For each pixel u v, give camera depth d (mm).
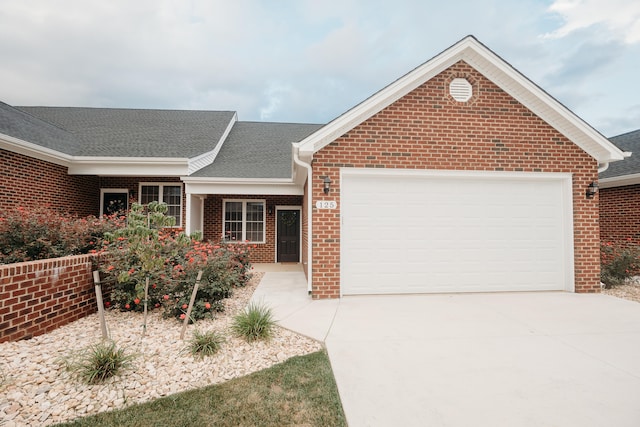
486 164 6742
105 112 14516
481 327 4664
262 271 10281
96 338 3939
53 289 4262
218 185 10062
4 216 5621
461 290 6770
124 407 2623
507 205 6902
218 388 2949
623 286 7391
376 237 6641
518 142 6812
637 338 4242
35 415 2473
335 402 2762
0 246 5273
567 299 6258
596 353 3773
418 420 2529
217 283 5113
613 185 9648
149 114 14844
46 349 3551
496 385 3059
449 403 2760
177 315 4898
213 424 2447
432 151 6641
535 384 3078
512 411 2650
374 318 5070
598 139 6695
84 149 10109
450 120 6688
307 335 4309
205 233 12250
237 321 4250
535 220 6953
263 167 11164
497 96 6781
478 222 6840
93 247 6191
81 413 2531
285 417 2547
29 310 3891
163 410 2602
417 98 6637
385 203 6672
